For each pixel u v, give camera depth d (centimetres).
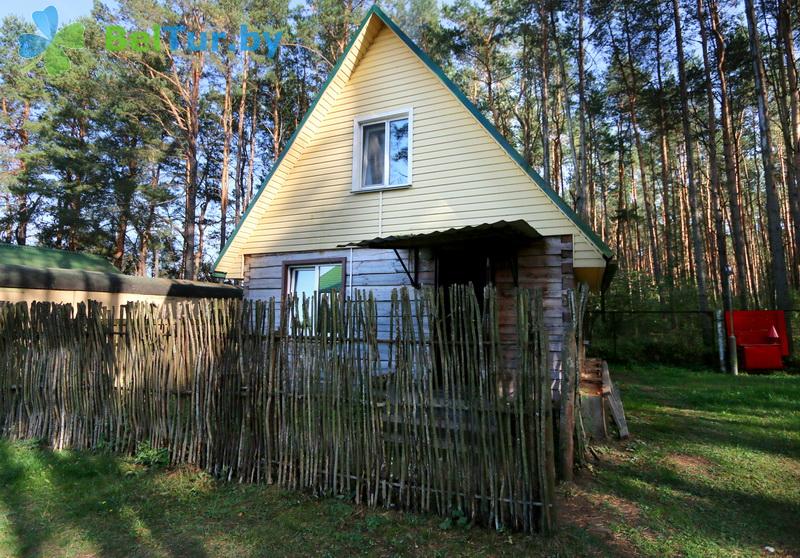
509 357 355
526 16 2069
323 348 417
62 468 480
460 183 748
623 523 358
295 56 2444
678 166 2803
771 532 345
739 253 1555
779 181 2661
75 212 2369
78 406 557
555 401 452
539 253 686
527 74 2359
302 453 423
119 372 534
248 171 2766
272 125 2716
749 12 1408
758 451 533
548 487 333
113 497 411
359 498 388
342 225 843
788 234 2575
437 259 746
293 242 888
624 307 1705
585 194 1788
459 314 364
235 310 467
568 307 452
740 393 884
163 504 398
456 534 337
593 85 2325
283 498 405
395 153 820
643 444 561
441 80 769
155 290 1102
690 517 369
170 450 493
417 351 374
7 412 607
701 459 507
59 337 576
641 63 2066
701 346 1378
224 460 459
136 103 2164
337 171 861
